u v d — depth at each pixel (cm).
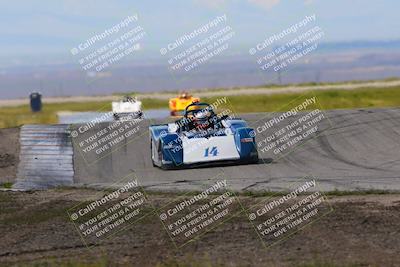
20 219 3734
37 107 19375
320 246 2862
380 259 2623
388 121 7338
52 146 6806
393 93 19375
